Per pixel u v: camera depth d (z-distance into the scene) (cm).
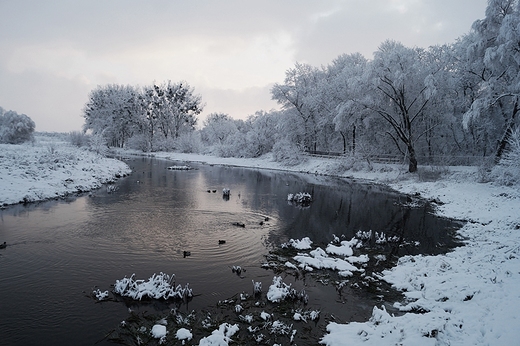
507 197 1991
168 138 7762
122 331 701
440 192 2477
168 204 1994
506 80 2708
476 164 3189
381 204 2244
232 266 1078
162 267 1048
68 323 726
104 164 3412
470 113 2488
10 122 4247
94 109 7525
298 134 5388
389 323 712
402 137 3372
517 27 2347
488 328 645
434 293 872
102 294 841
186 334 682
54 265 1034
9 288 879
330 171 4222
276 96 5247
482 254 1130
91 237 1310
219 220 1661
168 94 7725
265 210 1955
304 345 671
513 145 2241
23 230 1370
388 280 1002
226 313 788
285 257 1180
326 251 1262
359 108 3572
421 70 3272
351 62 4959
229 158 6247
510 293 793
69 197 2080
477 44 2734
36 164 2414
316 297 891
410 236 1491
